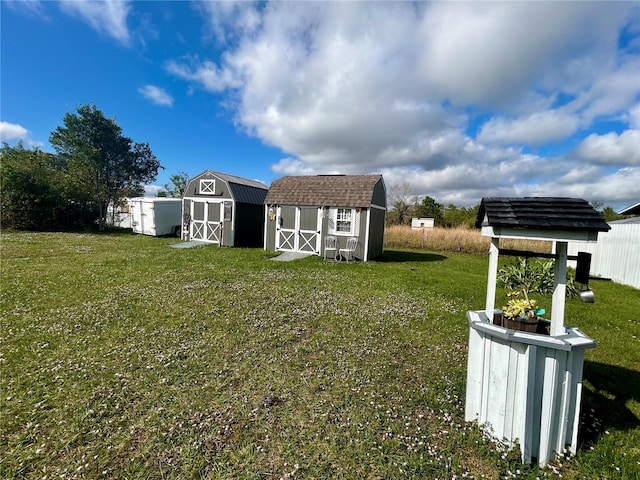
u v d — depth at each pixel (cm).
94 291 579
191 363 321
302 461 193
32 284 610
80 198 1970
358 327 442
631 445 212
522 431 198
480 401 225
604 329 469
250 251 1247
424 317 493
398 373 314
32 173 1752
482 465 193
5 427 215
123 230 2119
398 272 896
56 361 315
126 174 2352
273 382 290
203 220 1494
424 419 239
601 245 1031
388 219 3225
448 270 973
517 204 217
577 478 185
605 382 302
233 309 501
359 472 185
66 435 210
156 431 217
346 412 246
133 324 425
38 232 1678
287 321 456
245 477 179
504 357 205
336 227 1159
